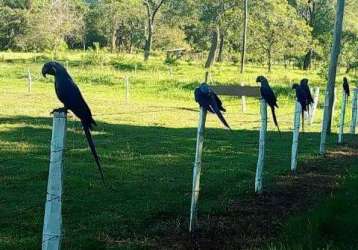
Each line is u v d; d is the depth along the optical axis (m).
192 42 85.19
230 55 74.00
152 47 89.38
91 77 38.31
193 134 17.19
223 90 8.14
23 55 62.84
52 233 5.57
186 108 26.47
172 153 13.53
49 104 24.88
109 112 23.22
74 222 7.86
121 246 6.95
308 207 8.72
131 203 8.89
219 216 8.32
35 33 72.00
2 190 9.53
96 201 8.96
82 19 89.81
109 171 11.22
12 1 80.12
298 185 10.30
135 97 31.62
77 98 5.41
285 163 12.48
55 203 5.55
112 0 90.00
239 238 7.30
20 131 16.52
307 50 67.25
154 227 7.75
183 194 9.55
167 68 51.28
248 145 15.17
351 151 14.53
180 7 80.12
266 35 62.09
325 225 7.32
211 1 64.69
